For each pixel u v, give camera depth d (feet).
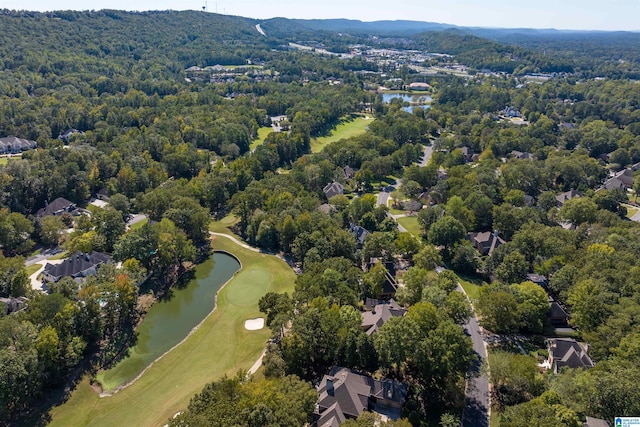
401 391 255.70
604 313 301.43
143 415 258.98
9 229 424.46
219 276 422.00
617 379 226.17
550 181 620.08
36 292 340.80
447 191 554.87
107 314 326.85
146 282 396.98
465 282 398.42
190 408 222.28
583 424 216.95
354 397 248.73
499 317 311.88
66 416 257.75
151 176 592.19
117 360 306.76
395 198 577.84
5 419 248.52
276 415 208.44
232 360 303.48
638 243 380.58
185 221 463.83
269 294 320.91
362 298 352.08
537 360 294.25
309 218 447.83
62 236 464.65
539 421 208.54
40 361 262.67
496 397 264.93
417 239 480.64
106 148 639.76
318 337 277.23
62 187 528.22
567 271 356.18
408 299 338.75
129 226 499.51
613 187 554.87
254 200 507.30
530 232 422.00
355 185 636.89
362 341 274.57
